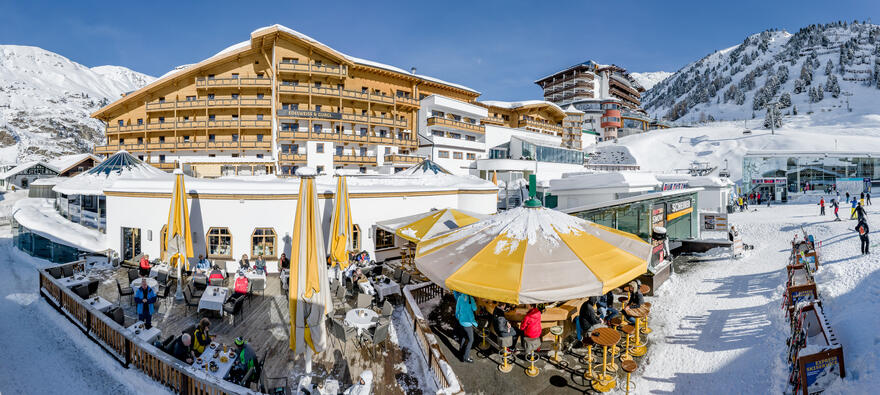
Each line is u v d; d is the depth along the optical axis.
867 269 13.48
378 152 52.72
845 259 16.06
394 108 54.06
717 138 95.81
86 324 11.30
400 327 11.88
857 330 9.07
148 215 18.02
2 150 160.88
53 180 49.41
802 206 39.19
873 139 79.75
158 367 9.02
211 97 49.75
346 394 7.86
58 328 12.20
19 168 64.81
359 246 19.70
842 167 50.56
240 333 11.35
